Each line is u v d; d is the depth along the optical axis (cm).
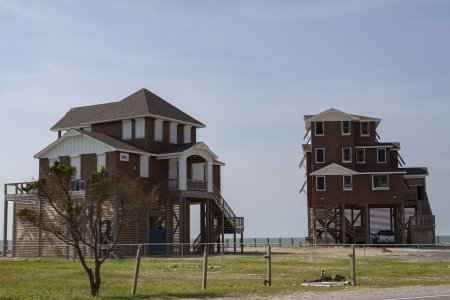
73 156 5269
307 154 7044
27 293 2078
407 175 6838
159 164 5438
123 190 3250
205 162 5600
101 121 5625
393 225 7131
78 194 4581
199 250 5409
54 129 5919
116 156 5038
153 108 5519
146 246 4712
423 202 6850
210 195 5481
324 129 6694
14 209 5116
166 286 2331
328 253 5009
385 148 6744
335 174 6531
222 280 2641
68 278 2730
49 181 2947
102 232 4781
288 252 5334
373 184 6506
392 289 2192
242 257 4556
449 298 1867
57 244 4919
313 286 2320
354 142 6731
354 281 2389
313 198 6519
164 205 5388
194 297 1970
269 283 2381
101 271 3203
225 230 5622
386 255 4688
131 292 2092
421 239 6331
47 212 4738
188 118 5888
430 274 2952
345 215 7094
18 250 5131
